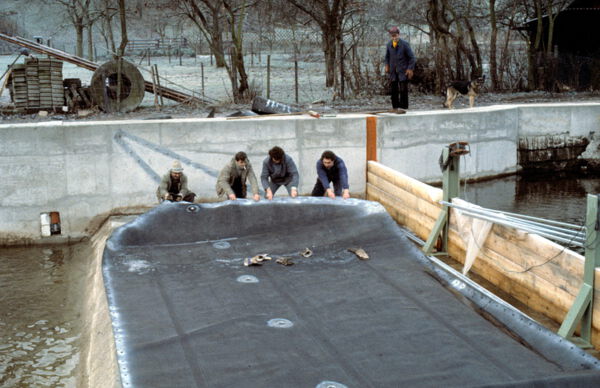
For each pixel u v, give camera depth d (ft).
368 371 15.43
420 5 106.01
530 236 22.86
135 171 39.93
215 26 108.47
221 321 18.42
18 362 22.85
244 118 42.27
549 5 77.71
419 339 17.17
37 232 39.17
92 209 39.75
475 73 69.92
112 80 62.08
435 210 30.86
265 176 32.17
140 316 18.86
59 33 222.48
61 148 38.60
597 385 14.48
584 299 19.08
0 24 207.00
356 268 22.94
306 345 16.92
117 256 24.09
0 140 37.70
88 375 20.12
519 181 49.55
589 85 72.18
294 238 25.93
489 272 26.00
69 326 25.96
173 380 15.07
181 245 25.38
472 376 15.03
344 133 42.78
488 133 48.67
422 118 45.57
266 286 21.36
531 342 16.96
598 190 46.60
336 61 67.82
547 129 51.44
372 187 41.88
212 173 41.06
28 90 57.41
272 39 123.54
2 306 28.40
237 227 26.58
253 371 15.48
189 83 91.30
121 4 66.69
